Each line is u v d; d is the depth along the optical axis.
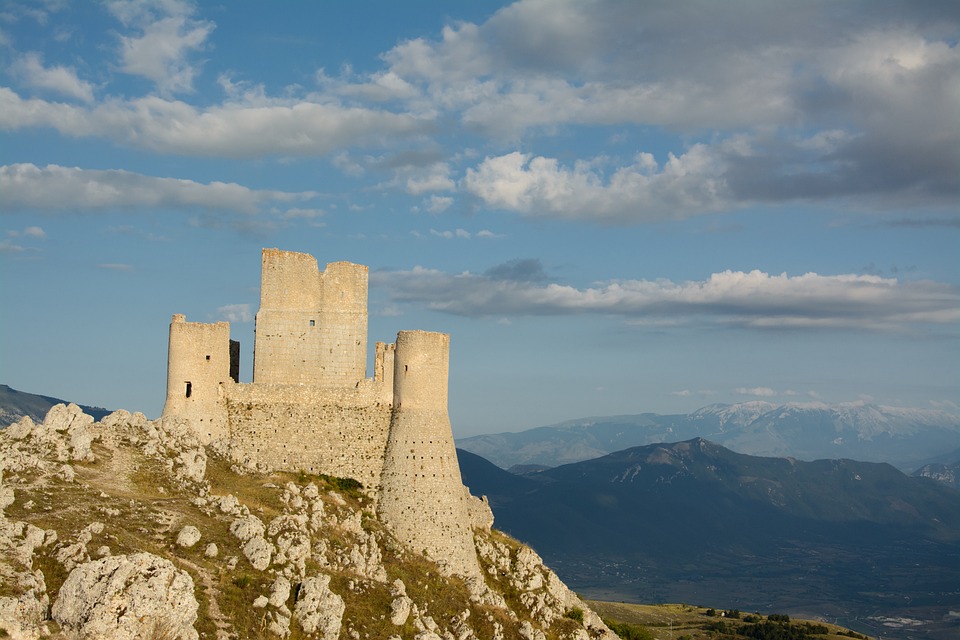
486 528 130.25
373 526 112.94
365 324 121.88
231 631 77.94
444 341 119.69
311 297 120.69
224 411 116.81
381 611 94.81
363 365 121.38
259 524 92.75
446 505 115.94
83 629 67.38
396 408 119.19
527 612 116.56
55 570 73.56
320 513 107.06
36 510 83.75
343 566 100.44
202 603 79.69
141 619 69.25
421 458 116.38
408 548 113.06
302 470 116.81
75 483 92.81
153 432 107.88
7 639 63.12
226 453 114.00
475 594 110.81
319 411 118.56
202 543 88.12
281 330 119.75
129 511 89.81
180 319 115.31
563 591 124.88
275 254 120.38
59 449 98.25
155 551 83.75
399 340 119.38
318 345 120.25
